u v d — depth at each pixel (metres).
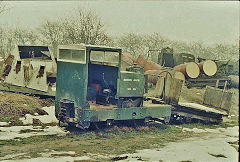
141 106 8.62
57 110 8.11
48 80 10.50
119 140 7.58
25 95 10.08
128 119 8.18
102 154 6.45
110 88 8.45
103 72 8.67
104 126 8.14
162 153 6.90
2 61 10.65
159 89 9.89
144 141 7.76
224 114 10.52
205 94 11.59
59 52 8.10
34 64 10.30
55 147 6.61
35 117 8.59
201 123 10.36
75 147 6.75
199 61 15.32
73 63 7.70
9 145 6.49
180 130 9.20
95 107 7.80
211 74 14.23
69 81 7.80
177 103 9.75
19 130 7.58
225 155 7.27
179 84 9.80
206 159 6.81
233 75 15.33
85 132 7.80
